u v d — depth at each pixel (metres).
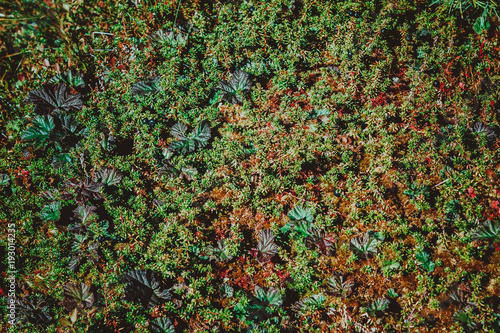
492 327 2.67
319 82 3.81
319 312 2.85
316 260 3.08
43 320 2.89
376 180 3.40
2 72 3.87
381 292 2.94
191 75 3.96
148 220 3.31
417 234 3.06
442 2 4.12
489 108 3.67
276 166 3.45
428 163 3.45
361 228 3.20
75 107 3.72
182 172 3.46
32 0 3.93
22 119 3.70
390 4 4.25
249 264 3.08
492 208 3.14
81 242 3.13
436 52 3.90
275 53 3.96
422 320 2.79
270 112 3.81
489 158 3.34
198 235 3.20
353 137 3.63
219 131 3.81
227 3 4.36
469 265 2.97
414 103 3.75
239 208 3.35
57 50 3.98
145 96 3.82
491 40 3.90
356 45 4.16
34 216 3.35
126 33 4.04
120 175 3.41
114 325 2.84
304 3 4.18
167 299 2.88
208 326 2.85
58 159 3.47
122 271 3.04
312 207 3.19
